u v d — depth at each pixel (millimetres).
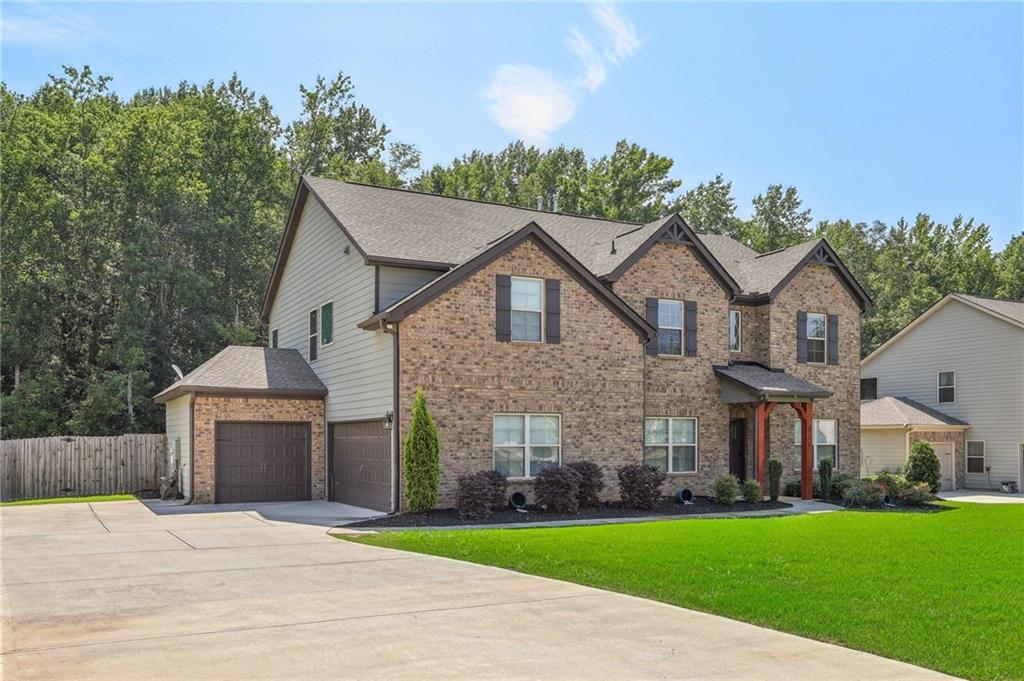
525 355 21812
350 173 53031
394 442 20234
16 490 27500
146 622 8922
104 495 27984
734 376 25609
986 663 7363
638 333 23672
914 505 24516
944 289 55125
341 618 9086
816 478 27375
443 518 19094
